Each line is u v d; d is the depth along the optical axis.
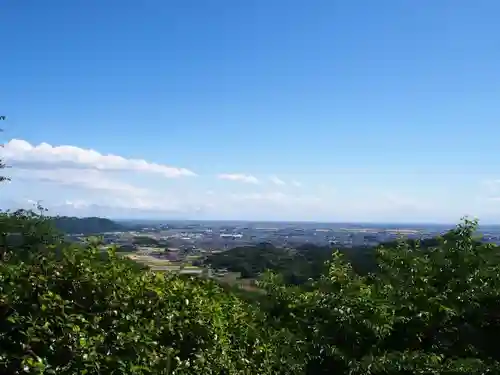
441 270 8.17
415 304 7.66
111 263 5.52
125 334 4.63
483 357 7.39
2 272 4.70
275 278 8.03
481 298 7.76
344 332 7.12
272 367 6.35
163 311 5.35
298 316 7.59
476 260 8.20
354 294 7.44
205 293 6.34
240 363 5.78
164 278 5.87
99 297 4.98
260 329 6.87
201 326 5.52
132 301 5.14
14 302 4.42
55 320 4.38
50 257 5.07
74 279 4.93
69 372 4.05
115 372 4.34
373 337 7.12
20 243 6.11
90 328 4.58
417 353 6.89
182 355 5.29
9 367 3.94
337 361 6.90
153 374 4.64
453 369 6.71
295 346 6.91
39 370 3.80
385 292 7.87
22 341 4.20
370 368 6.64
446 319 7.50
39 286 4.63
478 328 7.61
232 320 6.42
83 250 5.35
